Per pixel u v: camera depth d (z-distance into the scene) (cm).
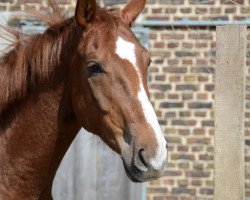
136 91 505
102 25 530
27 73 553
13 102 556
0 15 1055
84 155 1129
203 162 1113
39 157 553
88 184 1135
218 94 658
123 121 506
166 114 1116
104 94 512
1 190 551
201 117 1112
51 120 551
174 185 1116
